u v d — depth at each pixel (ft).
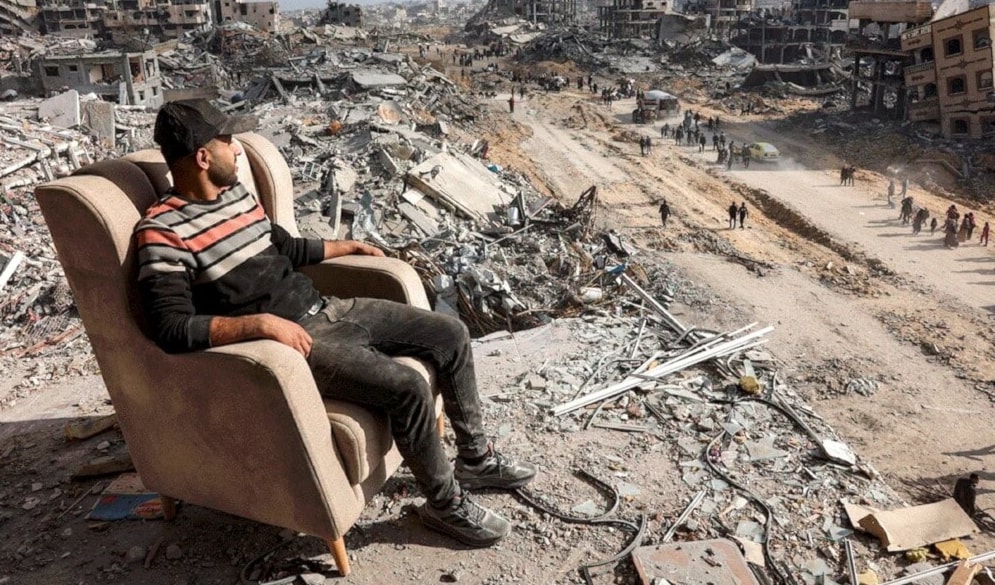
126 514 13.06
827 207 112.88
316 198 67.00
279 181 13.06
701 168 142.41
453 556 11.77
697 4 354.74
